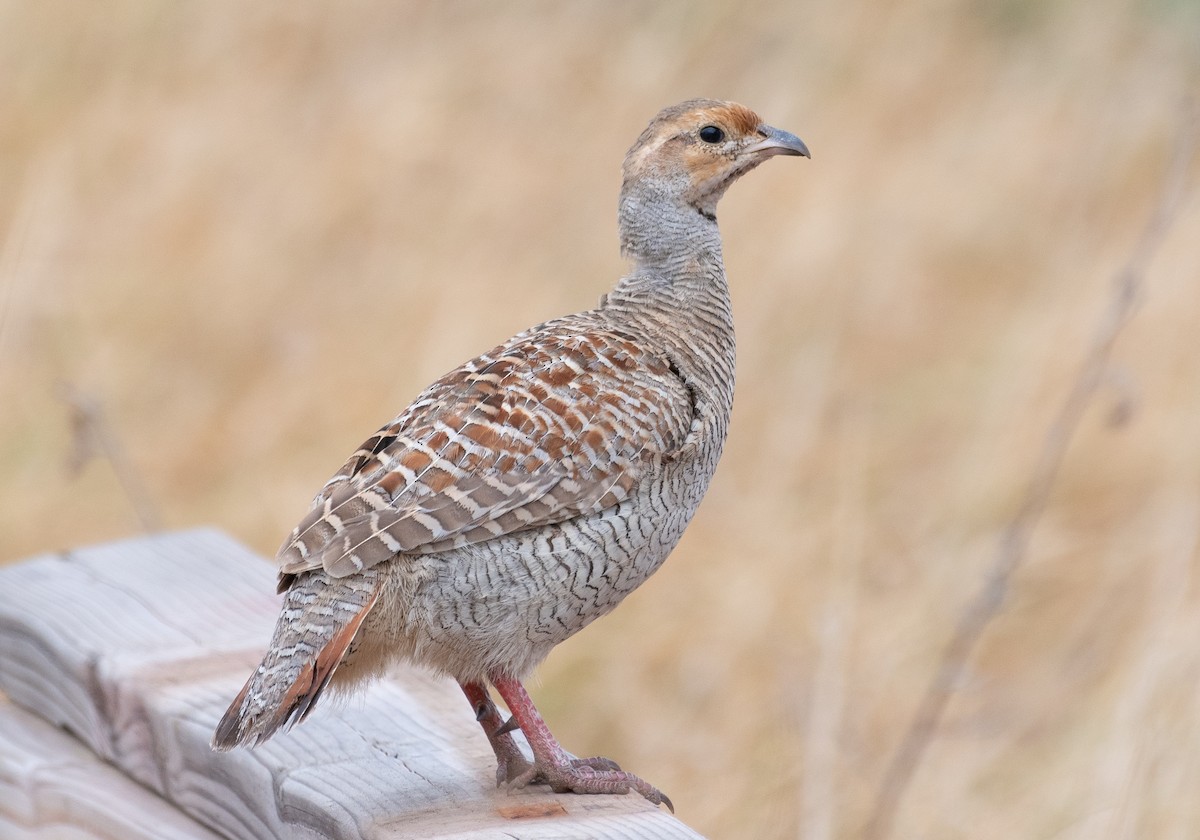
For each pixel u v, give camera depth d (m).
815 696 8.49
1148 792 8.02
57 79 17.92
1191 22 19.09
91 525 12.88
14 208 15.40
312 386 13.84
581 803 5.50
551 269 14.80
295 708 5.16
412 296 14.68
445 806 5.28
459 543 5.50
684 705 10.12
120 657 6.22
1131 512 11.09
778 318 14.12
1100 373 9.27
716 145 6.84
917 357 14.33
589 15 19.09
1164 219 9.45
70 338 14.52
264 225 15.84
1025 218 16.41
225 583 7.02
